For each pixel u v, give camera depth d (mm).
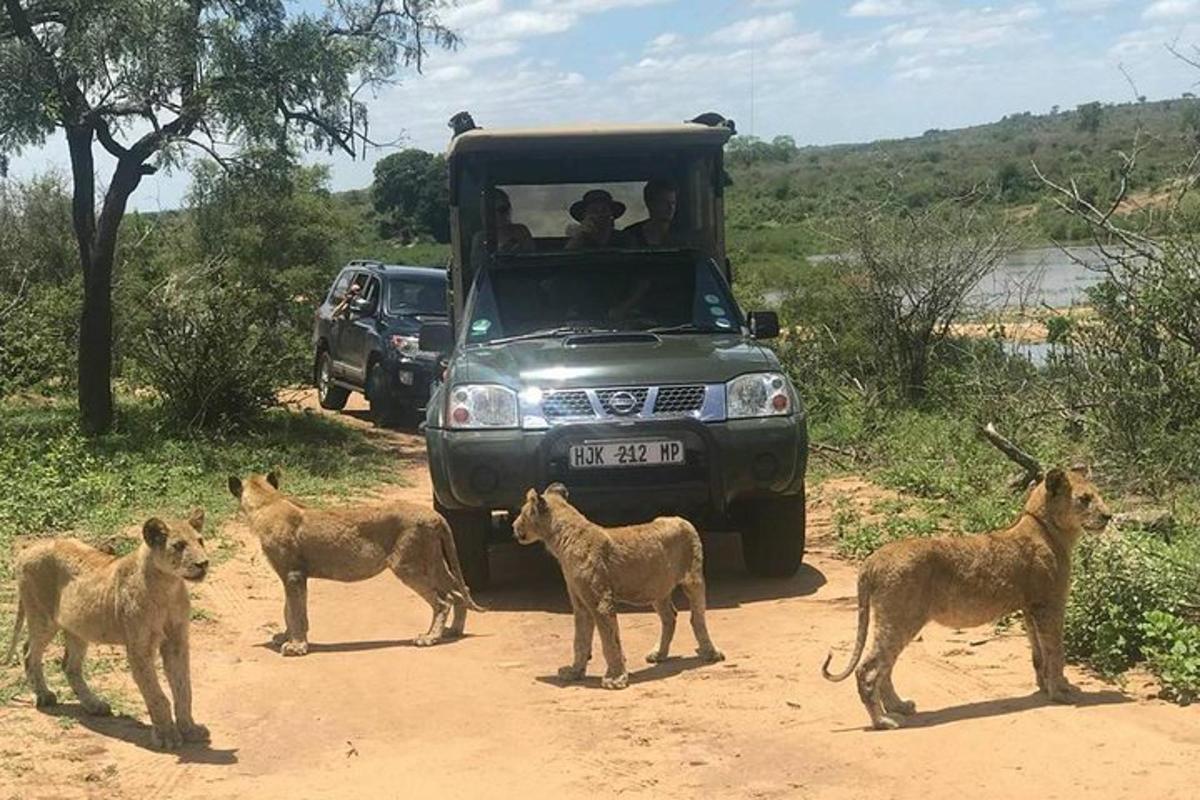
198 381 15320
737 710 5934
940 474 11117
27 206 25172
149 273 21938
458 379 8305
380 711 6145
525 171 10023
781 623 7512
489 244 10039
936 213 16016
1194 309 10352
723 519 8406
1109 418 10461
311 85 14977
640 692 6320
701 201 10133
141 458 13211
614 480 7906
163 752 5574
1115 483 9945
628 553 6539
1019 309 16969
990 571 5645
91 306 15227
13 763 5355
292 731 5871
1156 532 8125
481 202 10039
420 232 35844
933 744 5281
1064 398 11469
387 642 7480
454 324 10203
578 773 5227
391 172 36094
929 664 6438
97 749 5582
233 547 9773
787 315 16953
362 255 32844
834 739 5445
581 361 8320
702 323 9328
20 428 15250
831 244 16594
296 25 14906
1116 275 12008
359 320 18703
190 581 5402
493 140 9609
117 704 6184
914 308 15750
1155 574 6430
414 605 8406
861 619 5633
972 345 15016
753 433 7988
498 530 9555
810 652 6805
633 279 9602
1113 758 4984
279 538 7266
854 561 9094
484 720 5969
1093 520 5625
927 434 12977
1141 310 10570
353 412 19891
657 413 7965
